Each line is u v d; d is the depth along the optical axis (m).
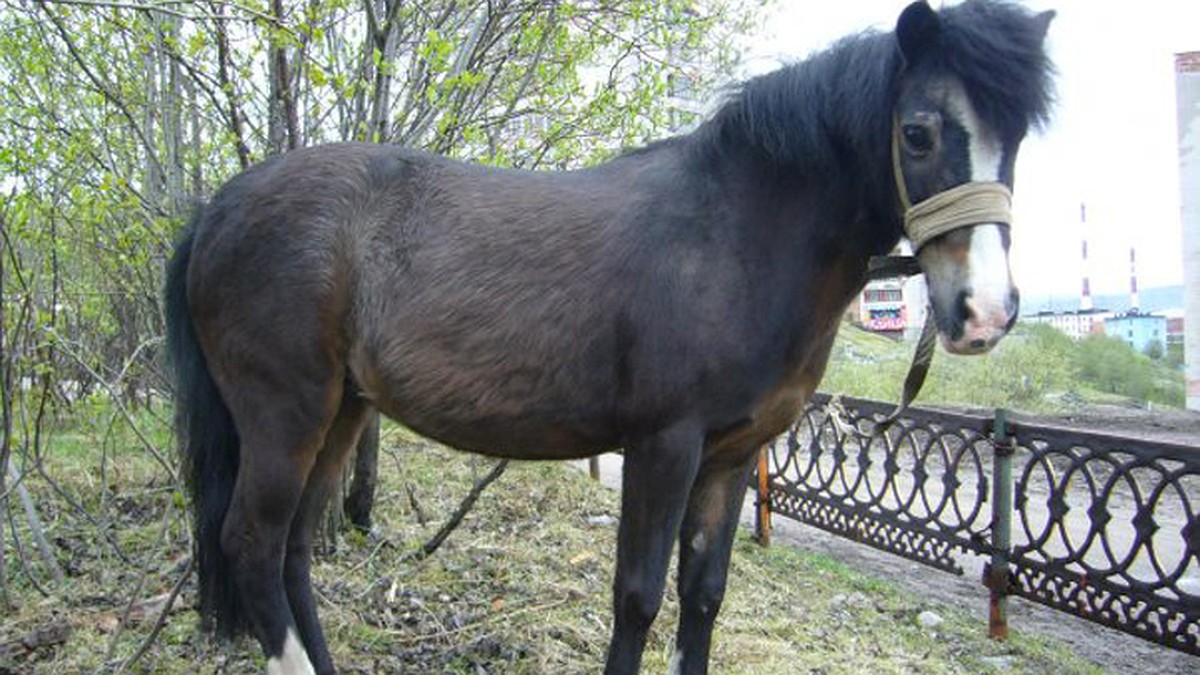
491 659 2.95
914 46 2.07
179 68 3.90
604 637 3.17
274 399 2.46
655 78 3.96
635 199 2.36
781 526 5.56
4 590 3.12
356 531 4.00
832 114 2.25
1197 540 2.94
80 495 4.36
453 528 3.82
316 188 2.46
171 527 3.96
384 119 3.71
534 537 4.29
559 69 4.08
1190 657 3.58
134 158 3.94
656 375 2.21
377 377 2.45
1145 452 3.07
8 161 3.25
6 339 3.33
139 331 4.38
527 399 2.35
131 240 3.47
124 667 2.63
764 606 3.66
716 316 2.21
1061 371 13.70
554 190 2.44
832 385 10.95
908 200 2.11
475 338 2.34
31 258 3.67
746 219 2.28
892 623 3.64
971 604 4.11
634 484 2.28
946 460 3.98
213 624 2.66
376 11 3.89
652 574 2.25
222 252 2.49
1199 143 12.77
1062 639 3.78
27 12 3.49
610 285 2.28
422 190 2.47
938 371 12.66
